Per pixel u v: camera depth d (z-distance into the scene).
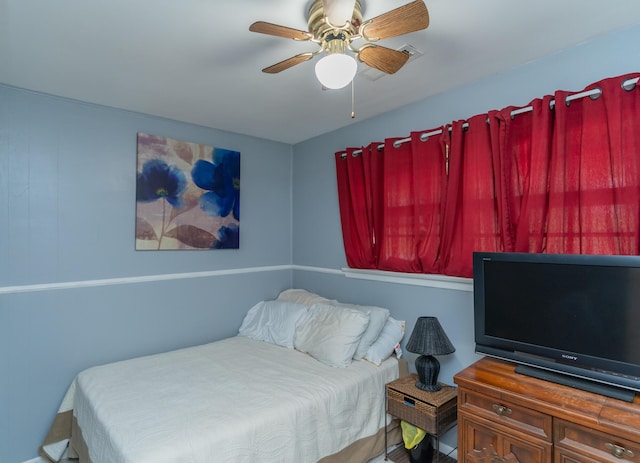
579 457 1.33
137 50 1.84
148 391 1.96
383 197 2.73
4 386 2.21
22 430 2.26
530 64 2.00
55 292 2.39
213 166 3.12
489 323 1.85
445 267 2.30
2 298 2.21
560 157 1.79
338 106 2.65
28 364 2.29
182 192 2.93
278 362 2.41
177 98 2.48
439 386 2.18
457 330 2.29
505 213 2.01
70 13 1.52
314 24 1.44
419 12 1.25
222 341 2.94
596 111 1.69
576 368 1.55
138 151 2.73
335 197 3.25
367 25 1.33
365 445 2.14
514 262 1.77
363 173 2.88
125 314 2.66
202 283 3.06
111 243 2.61
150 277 2.77
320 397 1.93
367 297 2.92
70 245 2.45
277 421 1.73
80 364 2.47
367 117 2.89
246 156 3.38
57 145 2.41
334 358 2.32
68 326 2.43
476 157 2.13
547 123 1.84
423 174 2.42
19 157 2.28
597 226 1.67
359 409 2.13
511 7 1.52
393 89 2.35
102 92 2.37
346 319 2.45
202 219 3.04
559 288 1.62
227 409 1.76
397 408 2.17
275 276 3.58
